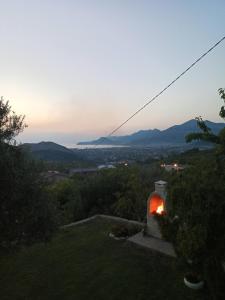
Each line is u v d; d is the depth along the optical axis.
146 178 18.52
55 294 8.84
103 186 18.70
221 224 6.45
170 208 7.30
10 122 8.10
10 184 7.23
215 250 6.62
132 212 16.25
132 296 8.49
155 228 11.98
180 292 8.48
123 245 11.87
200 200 6.46
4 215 7.48
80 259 10.95
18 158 7.94
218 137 8.16
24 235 8.17
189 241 6.36
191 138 8.51
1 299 8.68
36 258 11.25
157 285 8.93
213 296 7.20
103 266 10.28
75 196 18.44
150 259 10.51
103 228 14.06
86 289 8.99
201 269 7.18
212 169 7.29
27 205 7.82
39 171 8.40
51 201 8.79
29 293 8.95
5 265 10.77
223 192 6.57
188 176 7.02
